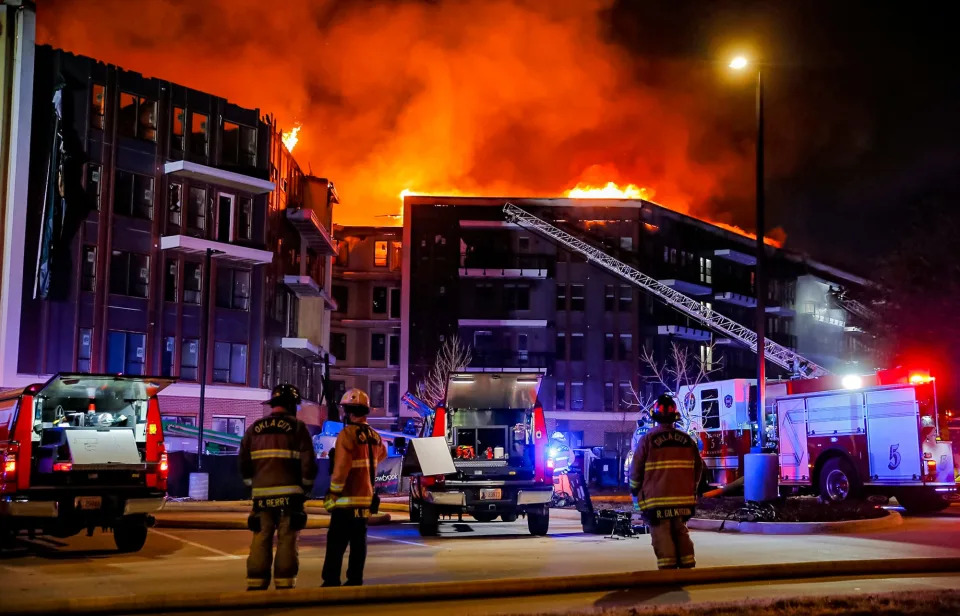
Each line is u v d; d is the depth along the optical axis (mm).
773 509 17141
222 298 41188
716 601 8320
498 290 59656
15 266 34625
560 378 59094
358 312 64062
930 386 19625
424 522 15859
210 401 39969
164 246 38812
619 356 59531
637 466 9438
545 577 9172
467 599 8758
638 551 13125
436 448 11531
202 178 40188
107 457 12750
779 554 12125
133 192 38344
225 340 41000
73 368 35875
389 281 64250
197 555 12781
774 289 70125
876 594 8234
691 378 62312
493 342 59344
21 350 34688
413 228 60219
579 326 59531
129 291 37906
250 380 41656
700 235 65188
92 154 37125
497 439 17625
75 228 36469
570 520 20438
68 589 9391
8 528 12750
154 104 39312
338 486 8742
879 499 23297
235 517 19031
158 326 38531
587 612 7590
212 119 41125
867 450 20312
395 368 63531
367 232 64500
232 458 31688
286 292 46781
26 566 11453
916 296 37844
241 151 42406
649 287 51938
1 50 35156
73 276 36281
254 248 42125
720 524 16531
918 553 12195
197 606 8039
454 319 59344
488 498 15648
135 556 12656
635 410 59125
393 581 9984
